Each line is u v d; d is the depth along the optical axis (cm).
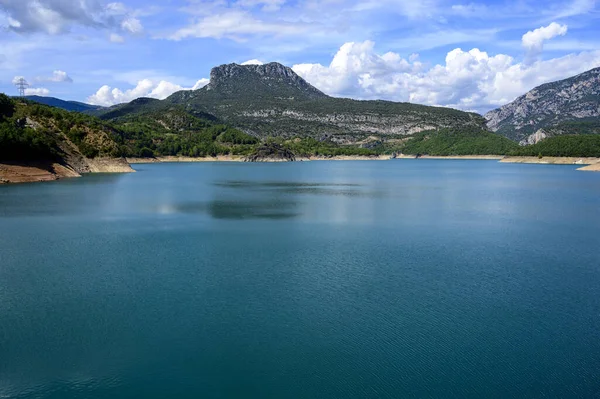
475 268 4741
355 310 3562
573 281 4322
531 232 6675
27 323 3291
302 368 2736
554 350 2956
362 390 2517
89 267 4634
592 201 10288
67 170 16688
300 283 4191
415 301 3762
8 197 10369
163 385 2559
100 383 2577
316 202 9994
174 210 8562
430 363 2788
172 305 3634
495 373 2684
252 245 5688
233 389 2525
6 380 2595
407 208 9106
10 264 4738
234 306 3622
